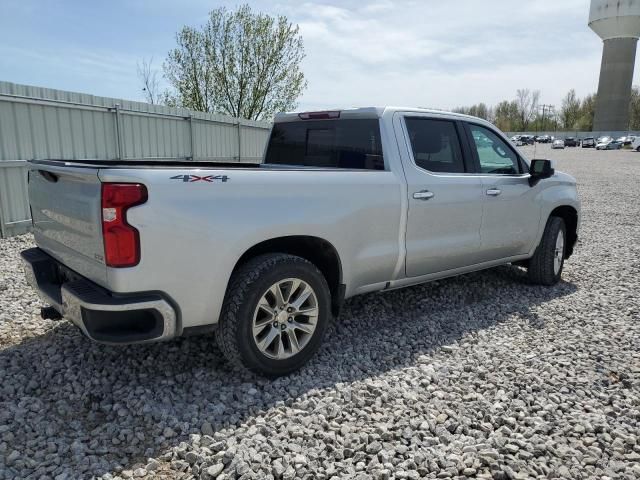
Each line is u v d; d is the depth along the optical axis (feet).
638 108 300.81
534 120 347.56
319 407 9.79
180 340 12.73
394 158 13.23
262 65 74.79
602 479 8.01
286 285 10.87
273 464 8.11
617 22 259.80
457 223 14.67
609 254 24.62
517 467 8.20
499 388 10.83
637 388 11.03
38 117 27.86
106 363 11.46
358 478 7.84
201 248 9.46
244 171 10.19
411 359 12.28
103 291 9.14
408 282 14.06
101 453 8.42
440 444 8.80
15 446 8.55
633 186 61.46
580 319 15.26
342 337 13.50
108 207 8.64
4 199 26.50
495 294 17.62
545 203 17.84
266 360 10.60
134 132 34.81
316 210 11.17
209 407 9.73
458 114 15.48
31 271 11.24
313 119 15.11
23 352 11.95
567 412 9.98
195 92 74.90
